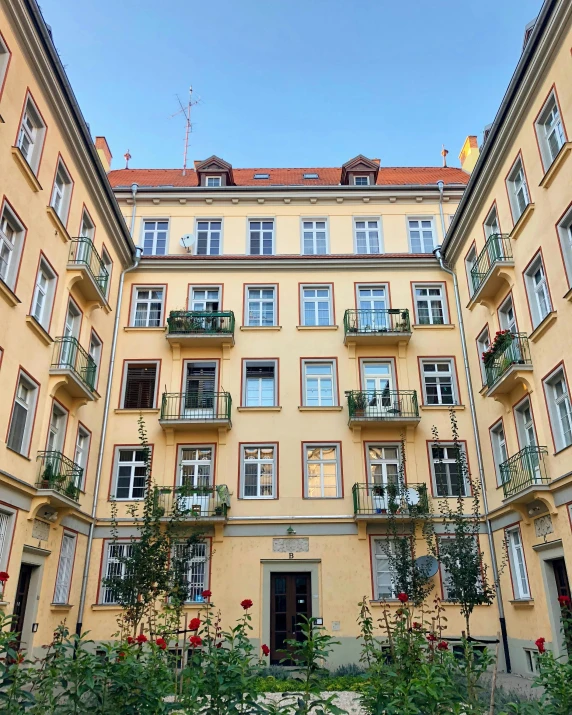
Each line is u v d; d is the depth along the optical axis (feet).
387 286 73.05
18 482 43.68
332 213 78.38
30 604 47.96
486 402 63.05
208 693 17.72
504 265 55.62
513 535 57.21
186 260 73.46
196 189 78.07
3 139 42.68
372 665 20.93
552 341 48.34
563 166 46.16
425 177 90.07
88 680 17.02
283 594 60.29
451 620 57.93
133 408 66.69
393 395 67.05
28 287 46.85
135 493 63.62
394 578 47.85
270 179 90.38
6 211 43.60
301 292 72.69
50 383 50.47
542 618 49.70
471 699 19.17
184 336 67.62
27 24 44.04
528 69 50.08
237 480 63.52
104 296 60.75
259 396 68.23
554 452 47.70
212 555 60.39
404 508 59.41
